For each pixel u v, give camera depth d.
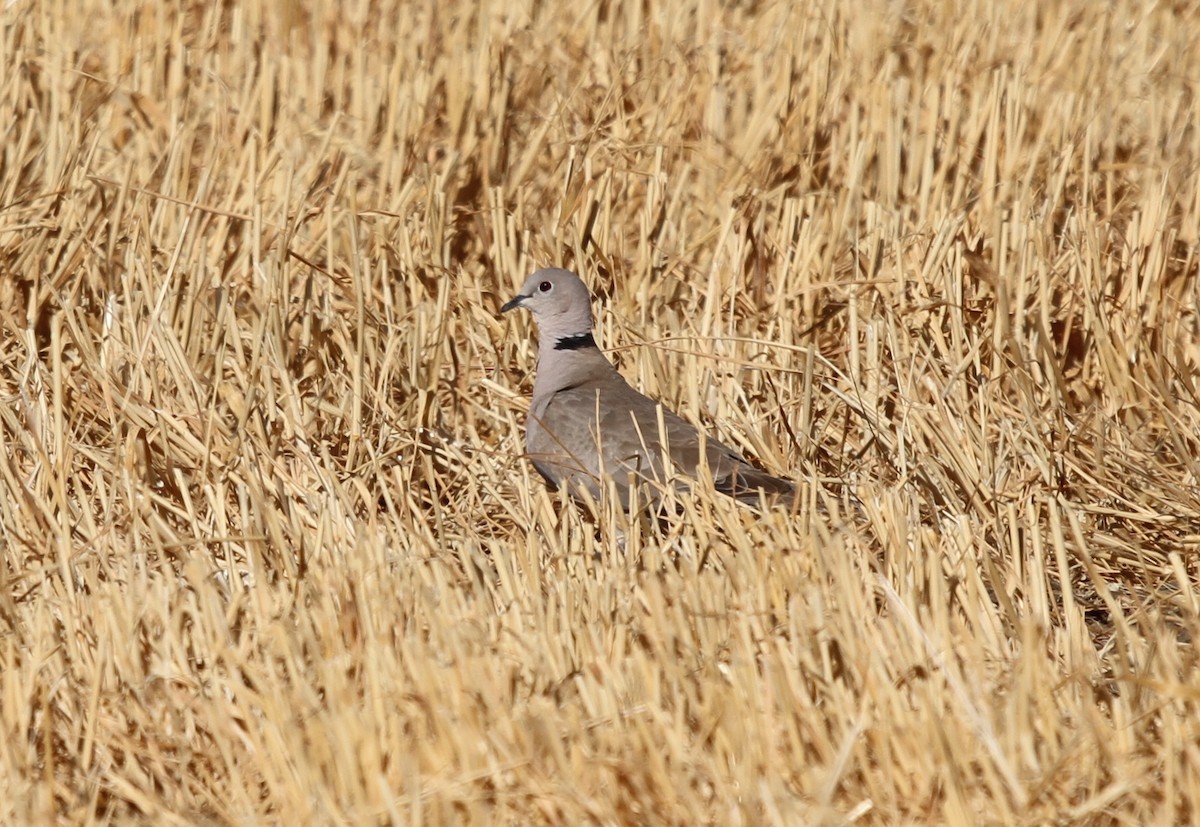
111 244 31.22
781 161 37.31
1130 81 45.16
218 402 28.38
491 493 26.12
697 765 16.81
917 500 25.81
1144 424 29.50
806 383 27.09
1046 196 35.75
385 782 15.85
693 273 33.53
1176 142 40.12
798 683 17.83
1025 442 27.81
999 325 29.92
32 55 38.84
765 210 34.84
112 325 28.69
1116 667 19.98
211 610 19.70
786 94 38.59
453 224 34.66
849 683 18.53
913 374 28.95
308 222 34.66
